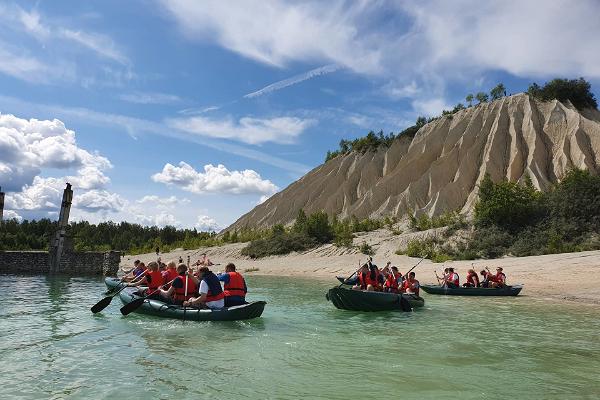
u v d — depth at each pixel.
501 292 22.78
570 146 66.44
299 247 48.38
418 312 17.03
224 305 13.96
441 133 81.12
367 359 9.63
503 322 14.74
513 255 35.75
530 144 69.75
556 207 38.75
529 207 39.88
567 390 7.68
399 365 9.17
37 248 52.25
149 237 78.69
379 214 69.38
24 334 11.55
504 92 87.44
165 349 10.19
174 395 7.21
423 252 39.12
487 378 8.33
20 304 17.08
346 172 86.94
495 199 40.53
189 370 8.59
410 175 76.06
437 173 72.06
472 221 42.78
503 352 10.41
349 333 12.62
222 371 8.58
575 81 79.94
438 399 7.20
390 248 42.56
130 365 8.84
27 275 31.61
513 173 67.00
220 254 53.22
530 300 20.95
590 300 20.31
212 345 10.69
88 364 8.86
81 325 12.81
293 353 10.09
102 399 6.99
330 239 49.56
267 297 21.70
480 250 37.66
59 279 28.67
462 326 13.94
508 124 75.50
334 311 16.91
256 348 10.48
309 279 33.88
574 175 41.06
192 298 13.84
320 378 8.23
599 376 8.52
